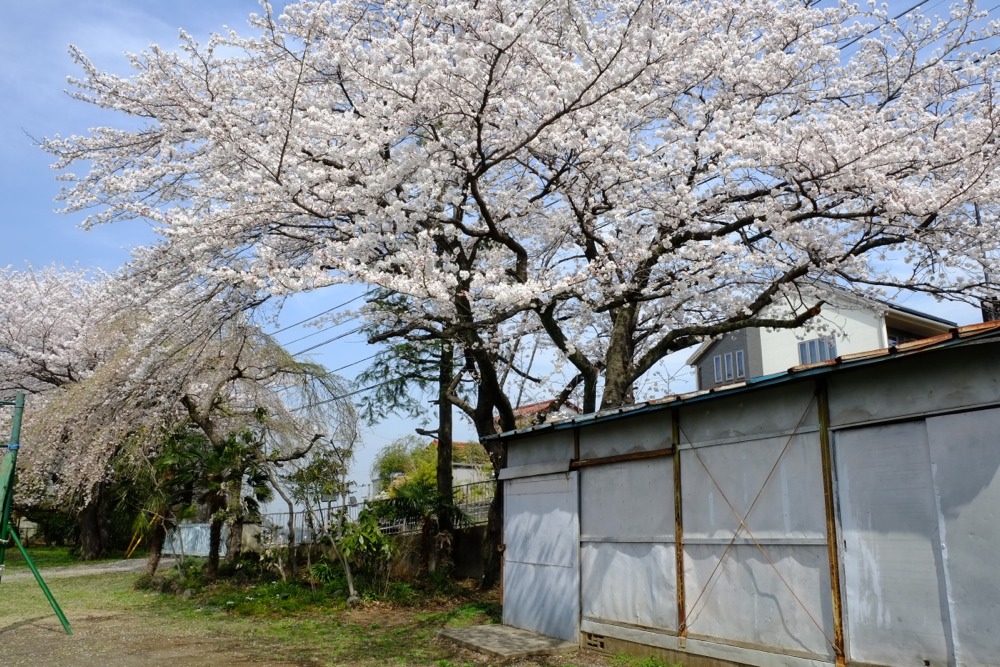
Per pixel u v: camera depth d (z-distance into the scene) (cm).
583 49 774
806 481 544
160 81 876
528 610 816
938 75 919
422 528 1240
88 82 880
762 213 820
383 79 752
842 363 498
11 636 859
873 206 792
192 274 918
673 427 659
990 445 437
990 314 989
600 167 851
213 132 781
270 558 1238
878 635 484
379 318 1016
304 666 694
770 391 578
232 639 834
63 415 1194
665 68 870
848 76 951
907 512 479
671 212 867
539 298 810
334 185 784
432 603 1054
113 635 863
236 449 1230
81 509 1656
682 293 912
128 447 1252
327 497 1219
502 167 998
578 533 756
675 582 640
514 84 784
